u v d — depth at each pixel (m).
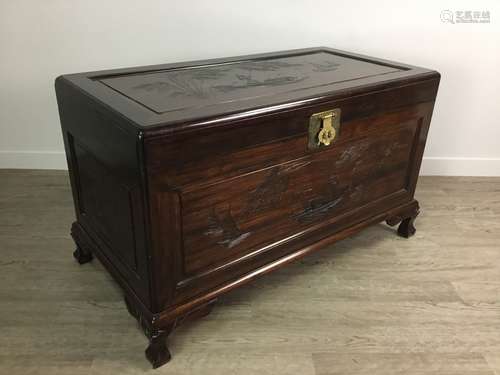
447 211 1.83
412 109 1.39
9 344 1.13
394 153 1.44
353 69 1.43
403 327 1.23
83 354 1.11
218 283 1.15
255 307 1.29
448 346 1.17
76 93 1.10
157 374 1.06
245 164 1.05
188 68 1.41
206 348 1.14
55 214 1.70
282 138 1.09
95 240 1.30
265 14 1.79
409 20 1.83
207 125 0.94
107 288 1.34
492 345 1.18
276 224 1.21
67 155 1.30
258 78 1.30
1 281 1.35
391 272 1.46
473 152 2.10
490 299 1.35
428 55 1.89
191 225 1.03
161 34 1.80
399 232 1.66
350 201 1.38
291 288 1.37
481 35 1.85
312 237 1.33
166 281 1.03
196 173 0.97
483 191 2.00
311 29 1.83
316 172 1.23
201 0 1.74
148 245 0.97
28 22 1.75
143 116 0.93
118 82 1.21
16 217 1.67
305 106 1.09
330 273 1.44
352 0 1.78
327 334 1.20
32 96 1.90
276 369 1.09
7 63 1.82
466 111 2.00
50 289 1.33
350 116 1.21
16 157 2.02
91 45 1.81
